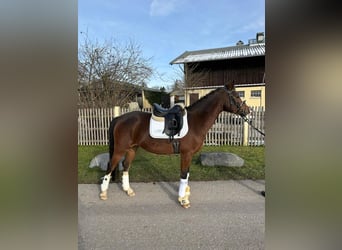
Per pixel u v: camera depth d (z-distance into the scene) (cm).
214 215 296
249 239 245
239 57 1568
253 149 721
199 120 329
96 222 280
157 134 322
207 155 528
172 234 255
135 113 352
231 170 487
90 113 816
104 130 816
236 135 801
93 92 1162
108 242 241
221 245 235
